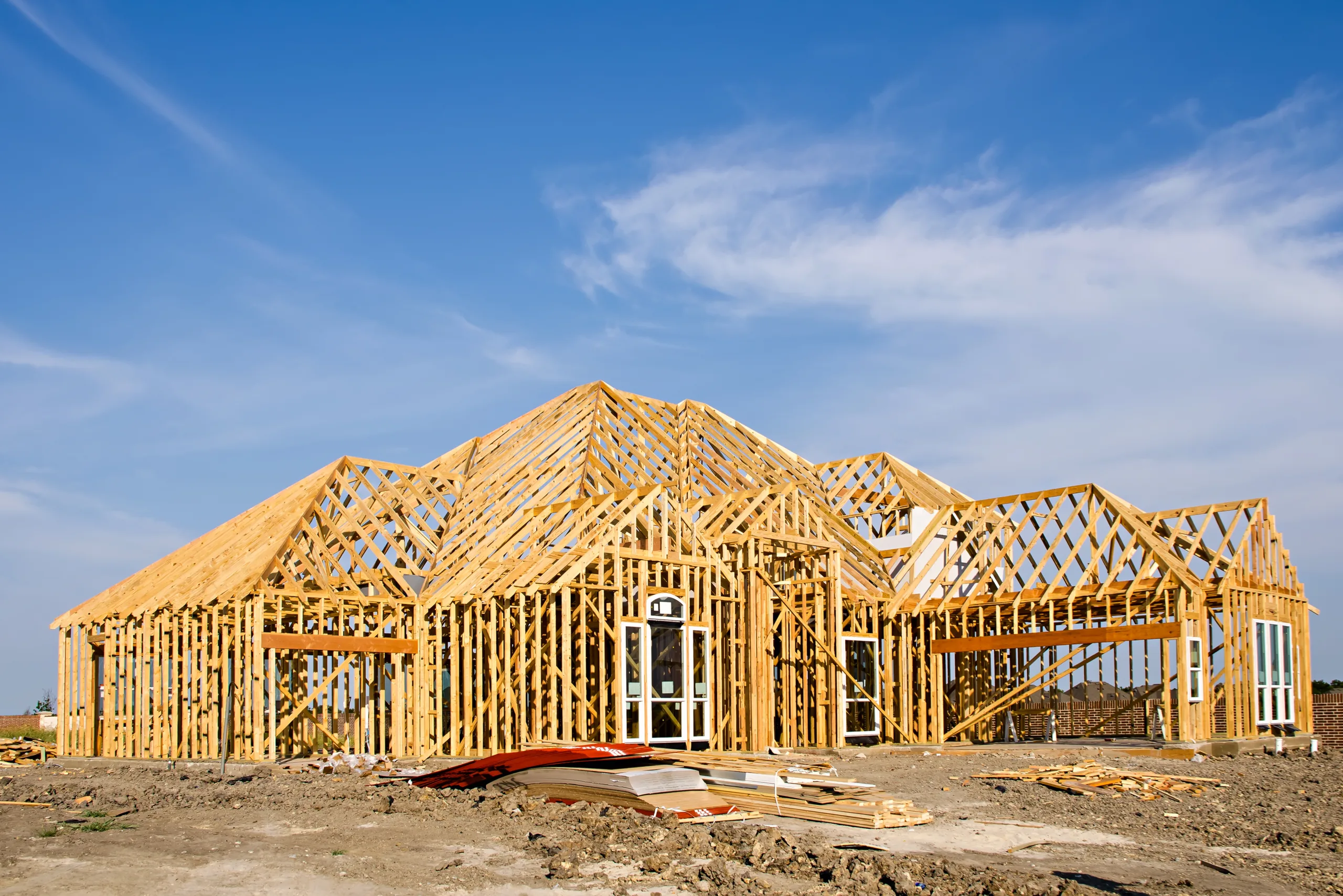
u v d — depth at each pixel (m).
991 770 19.00
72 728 22.59
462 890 9.66
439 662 21.09
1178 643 22.19
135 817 12.80
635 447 28.08
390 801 13.62
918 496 30.44
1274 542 26.36
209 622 20.58
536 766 15.04
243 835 11.88
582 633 20.33
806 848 11.21
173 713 20.64
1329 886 10.33
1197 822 13.61
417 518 25.25
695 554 22.31
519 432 29.09
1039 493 27.27
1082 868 10.97
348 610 20.91
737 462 29.39
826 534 26.03
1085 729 31.31
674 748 21.17
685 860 10.73
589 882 9.95
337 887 9.70
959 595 27.16
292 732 20.95
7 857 10.53
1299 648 26.66
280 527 21.88
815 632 23.92
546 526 23.44
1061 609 25.09
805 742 23.56
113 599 22.73
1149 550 23.80
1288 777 18.14
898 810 13.11
